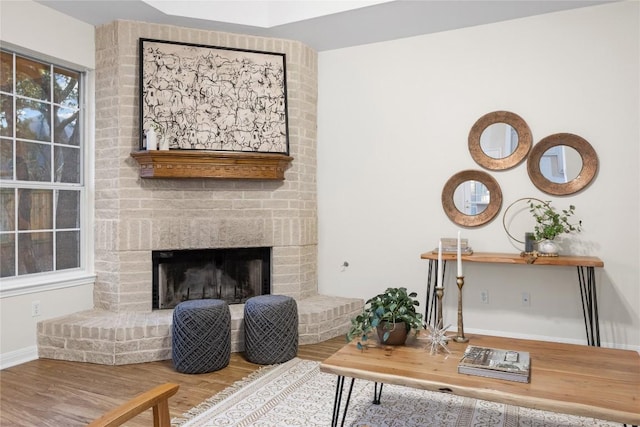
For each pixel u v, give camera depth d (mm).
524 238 3838
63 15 3691
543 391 1677
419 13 3736
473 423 2402
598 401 1588
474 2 3545
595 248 3627
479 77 3996
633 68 3521
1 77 3373
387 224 4359
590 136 3641
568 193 3676
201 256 4168
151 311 3883
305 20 3869
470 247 3986
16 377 3070
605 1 3541
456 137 4086
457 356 2086
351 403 2650
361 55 4445
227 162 3916
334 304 4168
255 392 2816
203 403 2650
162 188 3936
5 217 3410
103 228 3889
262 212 4223
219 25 3979
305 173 4430
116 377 3076
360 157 4461
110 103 3875
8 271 3428
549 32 3754
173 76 3895
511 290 3908
